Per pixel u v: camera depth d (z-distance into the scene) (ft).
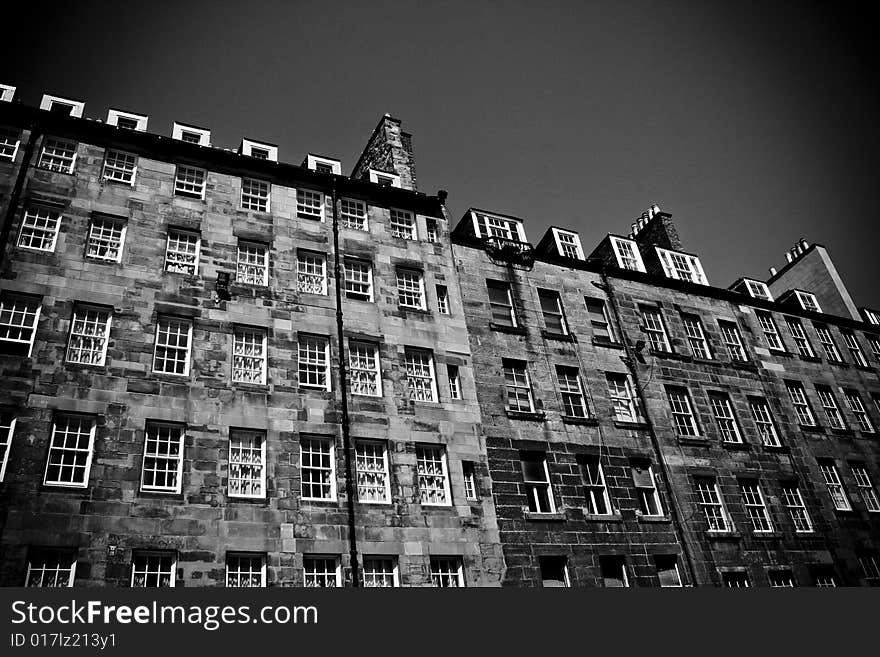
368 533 66.95
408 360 80.64
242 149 87.20
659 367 99.40
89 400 61.62
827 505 99.81
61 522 55.83
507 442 81.20
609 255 112.98
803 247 147.23
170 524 59.47
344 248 83.92
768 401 106.83
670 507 86.74
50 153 73.56
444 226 93.81
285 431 68.44
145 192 75.56
